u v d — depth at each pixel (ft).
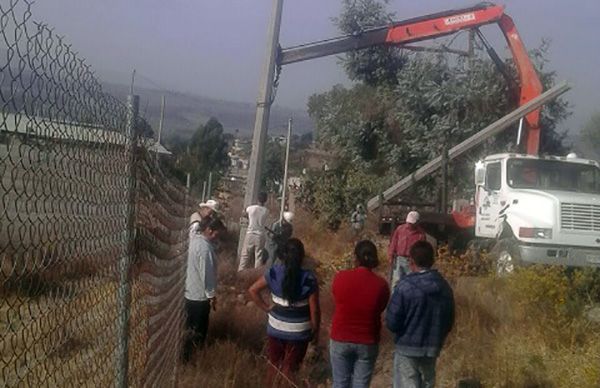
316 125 103.81
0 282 8.54
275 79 61.57
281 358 27.35
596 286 41.73
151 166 18.54
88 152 11.75
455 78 84.79
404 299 24.64
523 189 54.44
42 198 9.55
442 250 53.57
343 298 25.21
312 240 83.30
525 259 51.39
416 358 24.80
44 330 9.78
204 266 30.40
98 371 12.60
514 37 73.41
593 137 98.99
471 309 36.63
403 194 79.92
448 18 74.79
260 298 27.78
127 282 14.53
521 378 29.76
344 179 93.35
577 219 51.72
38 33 8.83
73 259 10.98
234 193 108.17
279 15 60.54
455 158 71.10
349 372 25.44
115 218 14.08
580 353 31.24
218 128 148.97
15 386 8.85
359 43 73.00
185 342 29.14
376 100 94.17
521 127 69.56
